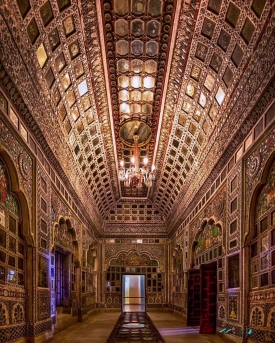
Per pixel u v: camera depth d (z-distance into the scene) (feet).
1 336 17.75
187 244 44.86
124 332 32.30
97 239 59.21
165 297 60.13
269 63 18.10
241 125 23.03
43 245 25.13
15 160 19.69
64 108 27.73
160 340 27.58
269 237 19.79
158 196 55.16
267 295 19.49
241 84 22.18
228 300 26.30
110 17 22.91
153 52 26.43
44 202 25.59
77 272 41.78
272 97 18.92
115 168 45.39
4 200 19.07
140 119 35.40
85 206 43.88
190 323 38.70
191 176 38.58
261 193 21.27
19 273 21.30
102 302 59.31
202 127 31.04
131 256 61.46
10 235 19.90
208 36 22.74
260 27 18.31
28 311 21.97
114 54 26.40
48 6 19.08
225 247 27.58
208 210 33.91
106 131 36.01
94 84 28.43
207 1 20.57
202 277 33.01
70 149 32.27
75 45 23.56
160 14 22.89
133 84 30.30
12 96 18.45
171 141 37.09
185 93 29.27
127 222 61.98
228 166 27.17
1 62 16.15
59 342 26.25
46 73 22.53
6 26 16.19
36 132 22.88
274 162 19.57
